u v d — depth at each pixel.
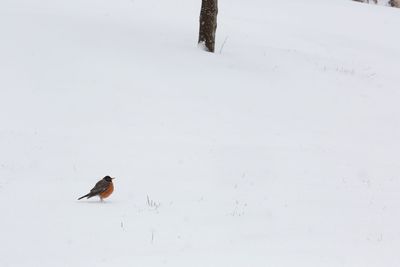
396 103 24.80
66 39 23.94
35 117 17.23
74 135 16.27
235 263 8.64
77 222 10.33
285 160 16.02
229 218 11.10
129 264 8.45
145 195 12.34
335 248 9.69
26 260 8.57
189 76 22.38
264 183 14.06
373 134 20.34
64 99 18.72
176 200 12.10
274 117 20.16
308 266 8.65
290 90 23.55
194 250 9.22
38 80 19.86
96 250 9.05
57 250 9.02
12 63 20.81
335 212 12.15
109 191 11.48
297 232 10.55
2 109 17.44
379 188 14.60
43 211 10.92
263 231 10.47
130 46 24.55
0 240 9.37
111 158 14.88
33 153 14.83
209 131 17.62
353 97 24.47
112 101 19.00
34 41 23.12
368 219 11.80
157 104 19.25
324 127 20.16
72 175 13.58
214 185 13.52
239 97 21.38
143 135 16.70
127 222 10.44
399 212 12.53
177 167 14.59
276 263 8.73
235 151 16.19
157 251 9.11
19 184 12.73
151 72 21.97
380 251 9.66
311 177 14.92
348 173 15.62
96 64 21.83
